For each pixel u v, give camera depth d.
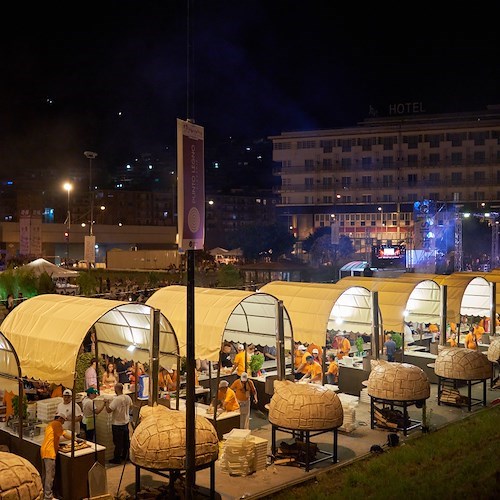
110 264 66.44
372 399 16.58
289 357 21.69
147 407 12.84
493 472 13.00
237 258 83.00
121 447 13.92
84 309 14.12
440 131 90.50
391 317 22.88
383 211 92.19
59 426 11.96
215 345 16.19
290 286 21.89
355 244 92.88
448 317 26.28
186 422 10.76
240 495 12.16
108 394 15.73
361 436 16.05
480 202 85.75
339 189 94.19
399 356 21.95
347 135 94.19
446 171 90.12
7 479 8.88
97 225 77.31
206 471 13.43
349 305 23.09
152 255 64.12
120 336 16.92
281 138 97.50
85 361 17.02
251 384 16.42
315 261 80.62
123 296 35.50
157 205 135.38
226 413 15.39
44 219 108.25
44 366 13.28
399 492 12.02
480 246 77.00
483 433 15.85
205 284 45.84
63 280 45.78
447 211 59.75
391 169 92.06
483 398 19.36
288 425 13.56
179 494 11.82
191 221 10.77
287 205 96.88
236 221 140.25
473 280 29.33
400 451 14.55
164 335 15.93
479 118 93.31
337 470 13.62
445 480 12.70
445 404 19.30
